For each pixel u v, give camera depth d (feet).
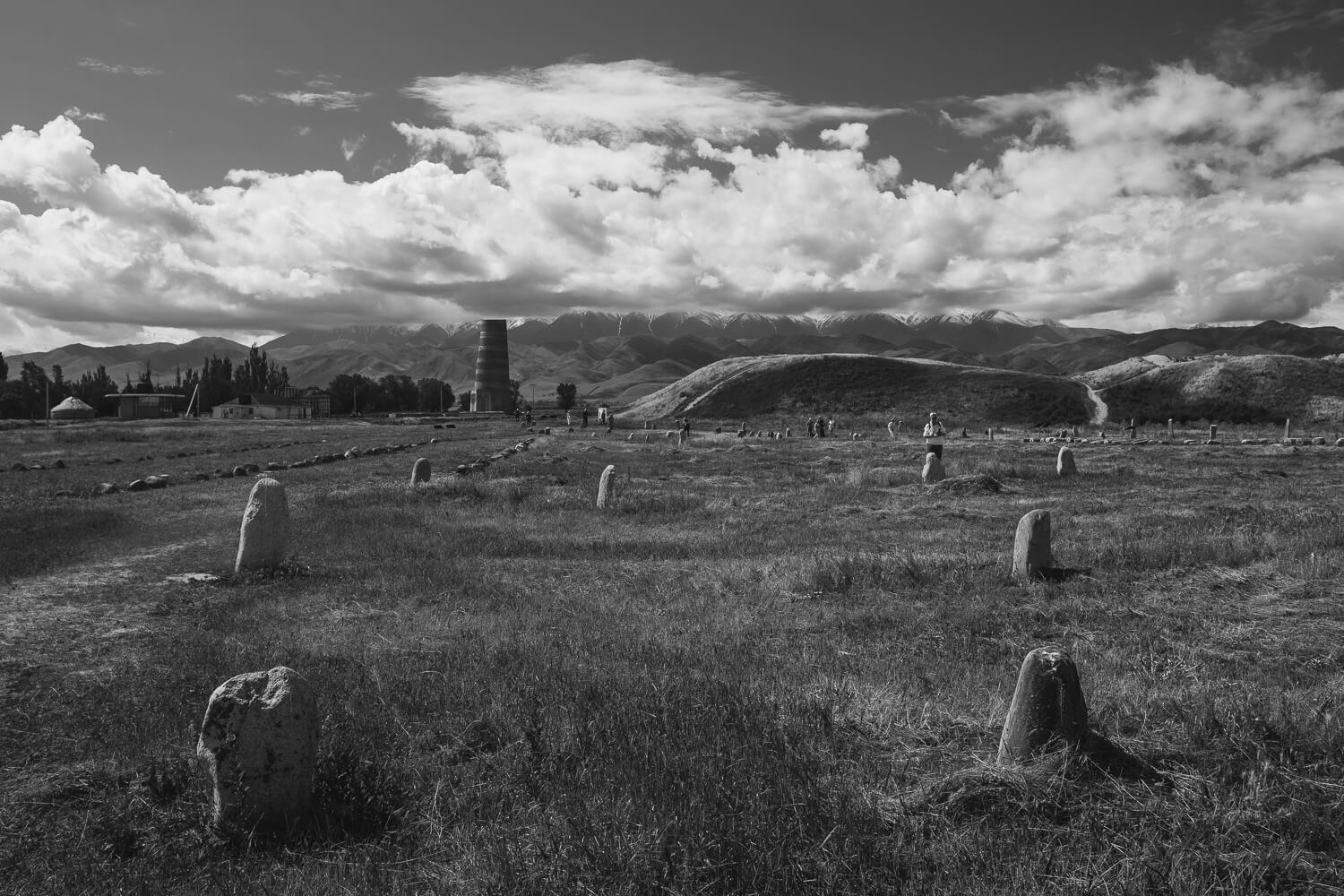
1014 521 70.33
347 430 276.21
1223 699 25.55
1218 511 69.82
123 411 412.77
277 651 32.60
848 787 19.63
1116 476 105.81
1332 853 17.49
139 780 21.74
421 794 20.59
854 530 66.49
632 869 16.52
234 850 18.90
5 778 22.36
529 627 37.19
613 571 51.39
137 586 45.37
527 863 16.93
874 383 444.96
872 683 27.91
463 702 25.90
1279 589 41.16
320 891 16.81
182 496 87.45
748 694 25.94
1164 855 16.96
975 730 23.54
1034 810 18.83
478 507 81.56
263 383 616.39
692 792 19.30
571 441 208.54
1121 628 35.94
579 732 22.84
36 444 189.67
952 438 229.86
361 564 52.54
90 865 18.13
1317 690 27.14
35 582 46.37
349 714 24.91
